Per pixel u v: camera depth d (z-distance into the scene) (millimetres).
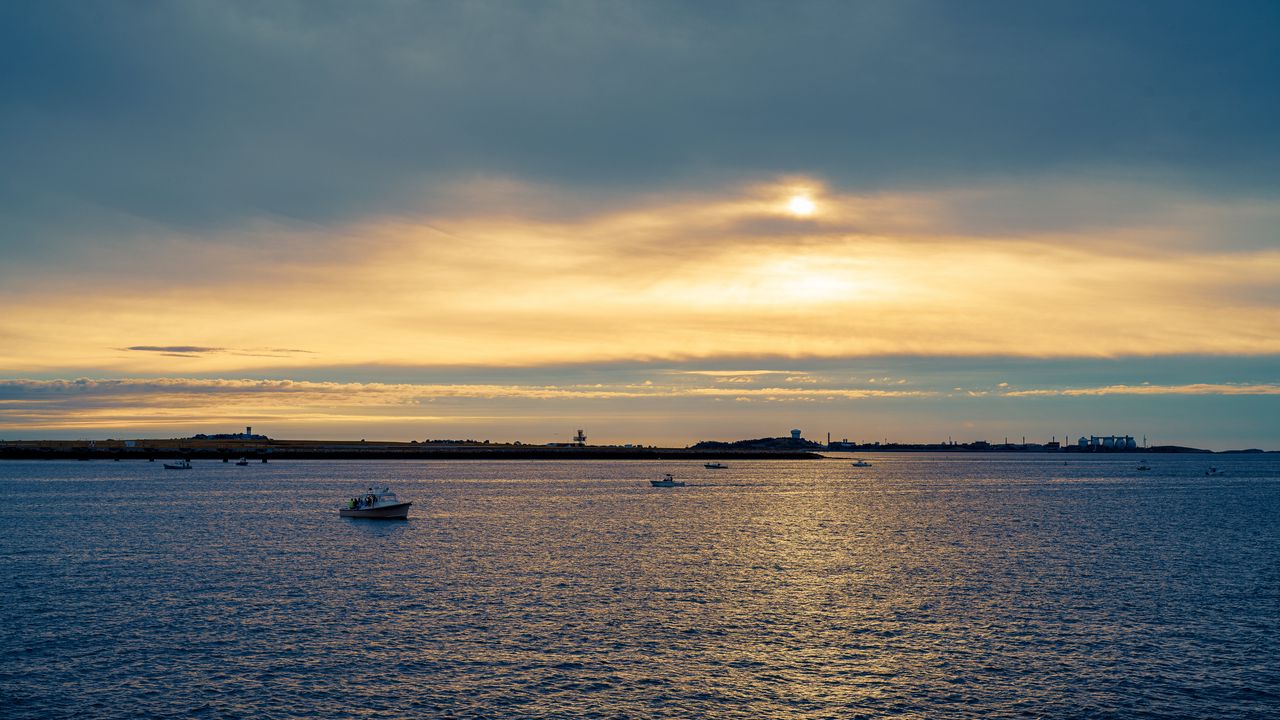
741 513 134500
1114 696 41750
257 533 102250
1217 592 64938
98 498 161375
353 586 66500
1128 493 194000
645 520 121625
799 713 39688
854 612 58156
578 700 41094
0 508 137875
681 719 38969
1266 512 137125
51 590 64625
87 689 42000
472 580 69312
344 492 181375
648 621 55406
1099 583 68812
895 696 41812
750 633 52594
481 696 41469
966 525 116375
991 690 42594
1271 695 41844
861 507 149000
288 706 40031
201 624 53875
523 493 184750
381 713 39281
